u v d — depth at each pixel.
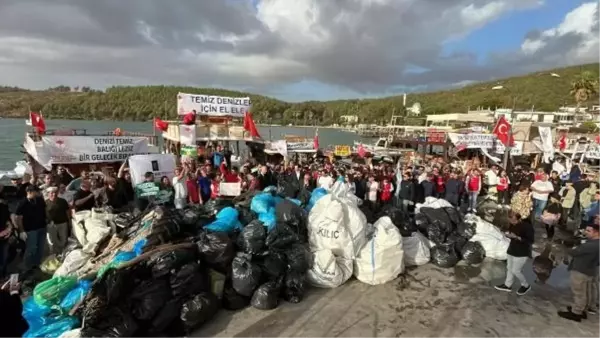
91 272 5.19
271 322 4.88
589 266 5.12
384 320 5.04
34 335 4.12
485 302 5.66
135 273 4.54
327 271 5.96
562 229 10.02
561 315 5.26
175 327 4.52
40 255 6.45
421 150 35.16
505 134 12.77
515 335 4.75
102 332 3.96
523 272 6.96
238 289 5.19
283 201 6.83
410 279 6.47
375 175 11.32
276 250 5.70
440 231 7.94
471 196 11.29
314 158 22.52
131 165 9.51
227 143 21.56
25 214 6.15
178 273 4.67
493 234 7.79
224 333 4.60
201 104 19.50
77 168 12.09
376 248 6.23
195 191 8.75
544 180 10.66
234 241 5.70
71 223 7.19
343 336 4.61
